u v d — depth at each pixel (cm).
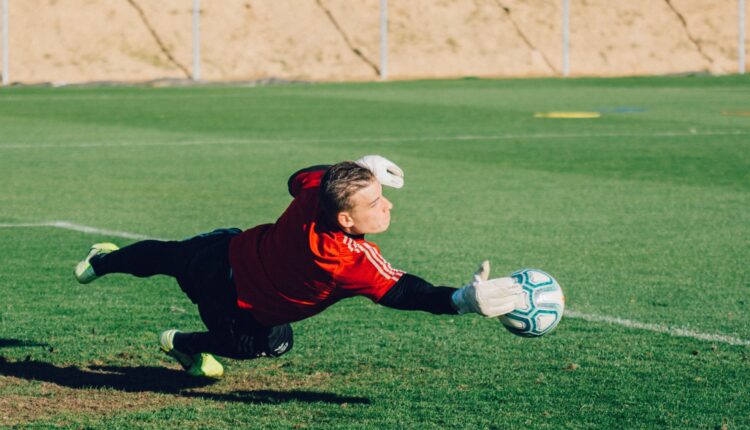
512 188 1842
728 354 850
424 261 1231
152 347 875
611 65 7031
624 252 1283
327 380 782
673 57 7219
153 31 6141
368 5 6638
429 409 714
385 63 6328
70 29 5975
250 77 6125
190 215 1561
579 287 1096
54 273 1160
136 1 6188
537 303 645
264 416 700
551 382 775
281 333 717
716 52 7350
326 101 4281
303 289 651
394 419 693
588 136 2808
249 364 824
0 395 745
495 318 965
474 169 2108
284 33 6381
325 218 630
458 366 816
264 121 3269
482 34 6812
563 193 1781
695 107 3978
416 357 842
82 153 2378
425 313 983
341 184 609
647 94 4869
